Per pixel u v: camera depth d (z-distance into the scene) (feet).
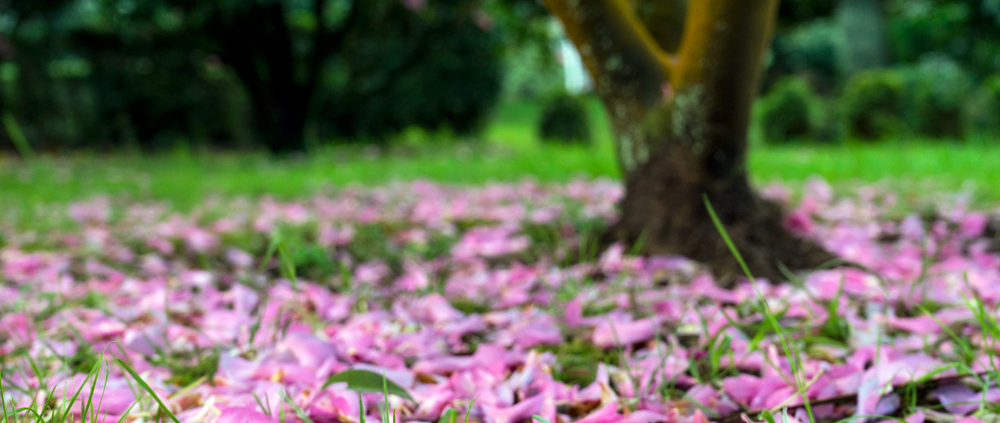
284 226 11.35
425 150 37.24
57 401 4.15
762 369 4.63
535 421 3.94
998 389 3.97
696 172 7.68
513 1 26.96
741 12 6.91
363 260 9.25
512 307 6.71
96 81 37.14
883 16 44.42
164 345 5.51
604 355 5.27
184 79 37.99
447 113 42.22
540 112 39.68
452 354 5.47
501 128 64.90
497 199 14.98
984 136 29.60
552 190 15.87
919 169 17.37
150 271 8.91
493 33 35.99
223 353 4.72
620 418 3.76
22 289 7.43
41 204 15.53
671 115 7.79
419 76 40.78
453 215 12.57
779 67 63.82
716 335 4.64
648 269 7.33
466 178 19.86
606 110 8.60
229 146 40.68
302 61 35.19
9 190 18.76
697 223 7.66
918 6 50.67
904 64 51.72
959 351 4.83
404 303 6.84
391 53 38.96
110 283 7.92
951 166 17.29
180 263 9.36
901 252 8.36
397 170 22.54
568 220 11.21
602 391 4.19
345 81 41.16
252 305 6.58
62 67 37.22
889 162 18.84
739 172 7.81
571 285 6.96
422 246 9.82
